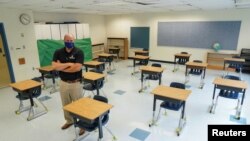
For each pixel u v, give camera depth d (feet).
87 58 30.66
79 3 16.01
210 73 24.68
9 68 20.35
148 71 17.26
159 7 21.30
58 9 21.80
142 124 12.28
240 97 15.89
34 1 14.20
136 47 34.24
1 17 18.84
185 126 11.99
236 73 24.50
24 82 13.52
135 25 33.24
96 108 8.98
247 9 23.76
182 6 20.47
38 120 12.99
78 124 9.41
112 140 10.59
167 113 13.65
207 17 26.61
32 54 22.30
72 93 10.34
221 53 26.61
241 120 12.67
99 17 35.17
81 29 29.04
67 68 9.54
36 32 22.82
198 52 28.43
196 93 17.67
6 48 19.72
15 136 11.16
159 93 11.21
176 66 28.60
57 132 11.49
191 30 28.14
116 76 23.76
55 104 15.51
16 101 16.29
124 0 14.44
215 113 13.69
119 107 14.80
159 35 31.19
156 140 10.62
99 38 36.01
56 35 25.30
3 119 13.20
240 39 25.16
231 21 25.04
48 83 20.80
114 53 33.42
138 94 17.60
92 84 15.37
